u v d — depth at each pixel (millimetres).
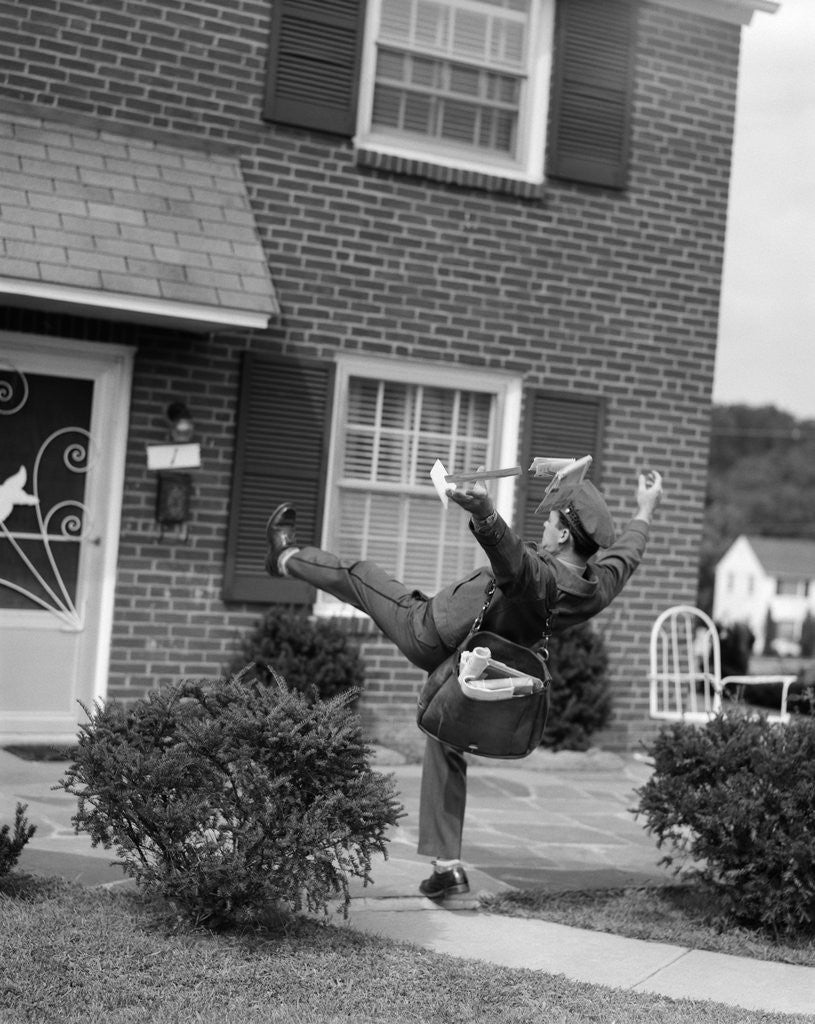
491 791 8633
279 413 9141
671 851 6566
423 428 9789
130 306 7934
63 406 8641
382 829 5043
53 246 7809
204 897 4965
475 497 4691
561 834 7543
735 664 18875
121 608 8750
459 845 5797
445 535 9922
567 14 9992
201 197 8578
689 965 5352
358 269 9375
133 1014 4250
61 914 5062
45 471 8609
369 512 9656
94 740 5066
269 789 4836
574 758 9609
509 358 9852
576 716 9852
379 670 9469
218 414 8969
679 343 10414
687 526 10445
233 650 9047
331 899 5266
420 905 5848
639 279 10258
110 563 8727
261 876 4883
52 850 6164
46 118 8414
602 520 5312
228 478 9008
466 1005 4594
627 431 10250
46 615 8641
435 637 5223
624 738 10242
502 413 9922
